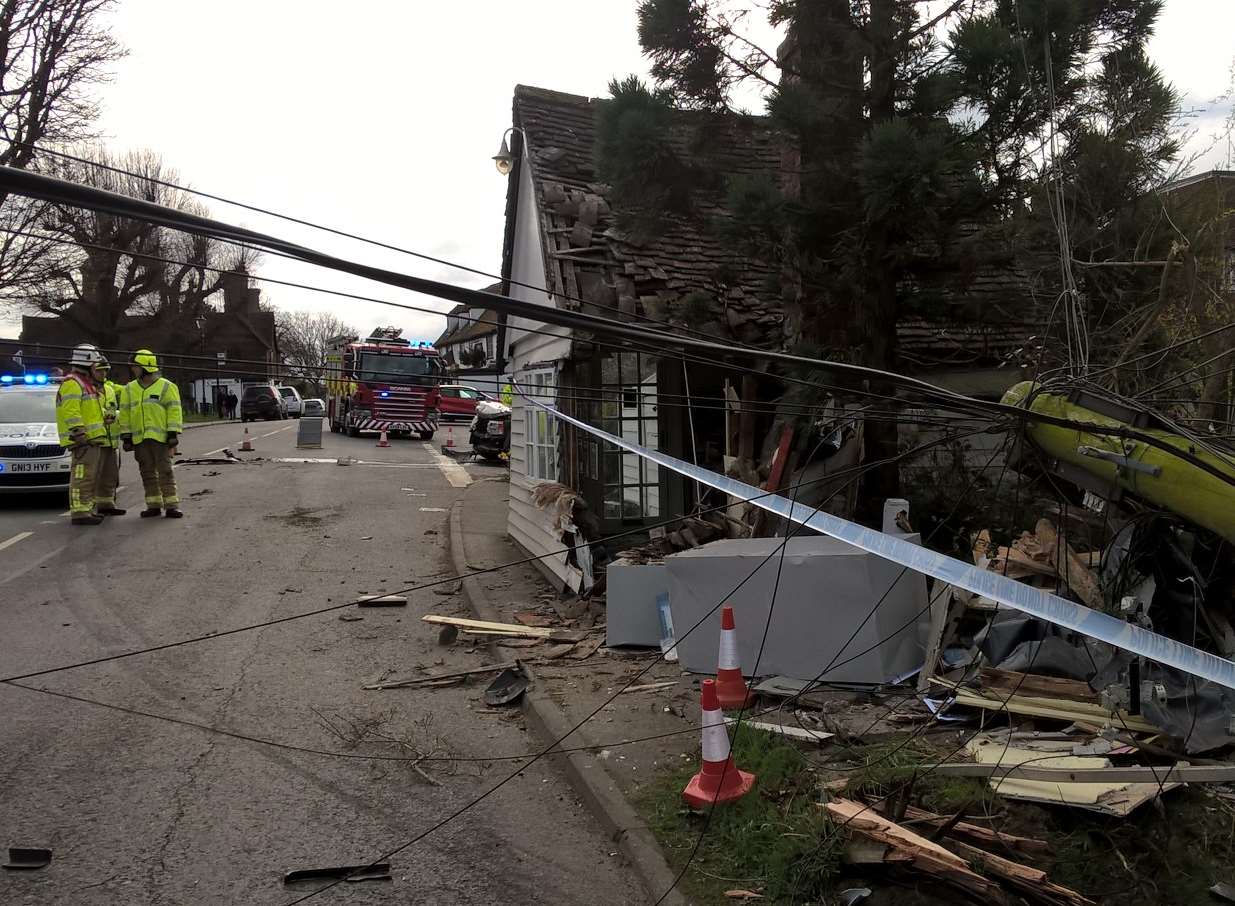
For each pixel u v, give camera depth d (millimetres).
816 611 5574
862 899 3389
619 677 6258
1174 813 3689
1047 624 5285
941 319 7543
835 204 6812
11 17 23062
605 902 3629
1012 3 6332
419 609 8547
